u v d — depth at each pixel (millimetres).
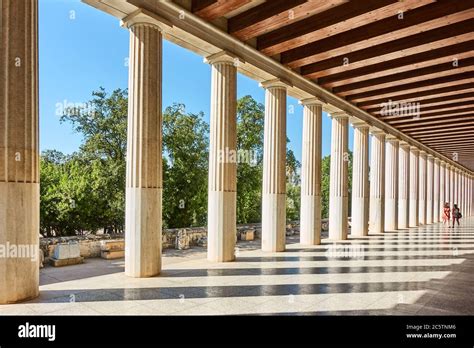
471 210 66875
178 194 30125
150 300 8328
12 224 7965
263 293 9039
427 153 39094
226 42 13750
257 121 34500
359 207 25219
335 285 9977
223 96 14172
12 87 8023
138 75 11219
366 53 15453
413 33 13000
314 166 19672
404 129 29609
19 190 8062
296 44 14180
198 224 32094
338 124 22391
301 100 19859
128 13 11156
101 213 25562
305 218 19734
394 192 30406
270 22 12477
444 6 11719
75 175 25609
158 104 11508
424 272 11953
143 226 10992
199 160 31359
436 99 21656
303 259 14406
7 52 8008
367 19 12078
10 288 7957
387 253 16328
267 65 15836
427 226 35562
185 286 9727
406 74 17797
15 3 8141
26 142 8211
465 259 14719
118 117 27375
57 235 25391
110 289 9344
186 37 12547
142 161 11102
